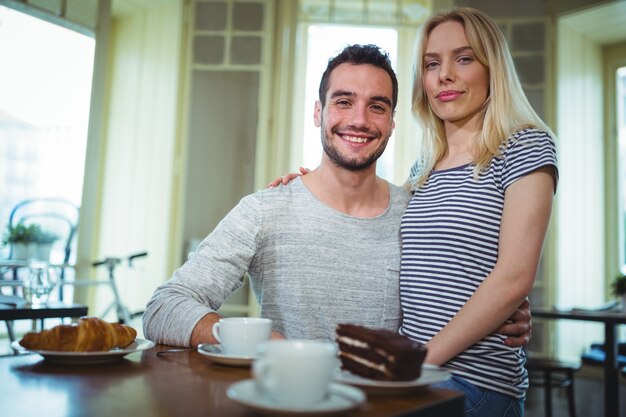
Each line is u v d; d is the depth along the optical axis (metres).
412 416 0.63
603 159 4.52
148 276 4.16
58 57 3.68
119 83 4.54
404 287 1.28
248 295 3.74
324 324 1.28
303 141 4.36
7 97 3.75
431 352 1.08
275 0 4.00
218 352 0.88
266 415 0.59
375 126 1.30
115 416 0.59
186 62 4.04
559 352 3.85
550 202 1.15
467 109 1.34
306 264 1.29
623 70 4.51
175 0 4.21
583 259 4.20
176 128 4.05
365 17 4.11
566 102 4.04
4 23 3.46
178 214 3.98
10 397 0.65
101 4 3.64
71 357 0.82
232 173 3.93
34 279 1.90
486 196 1.22
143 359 0.88
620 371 2.82
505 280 1.10
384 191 1.41
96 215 4.49
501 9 3.92
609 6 3.74
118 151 4.45
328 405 0.58
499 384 1.14
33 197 3.85
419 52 1.46
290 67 3.98
